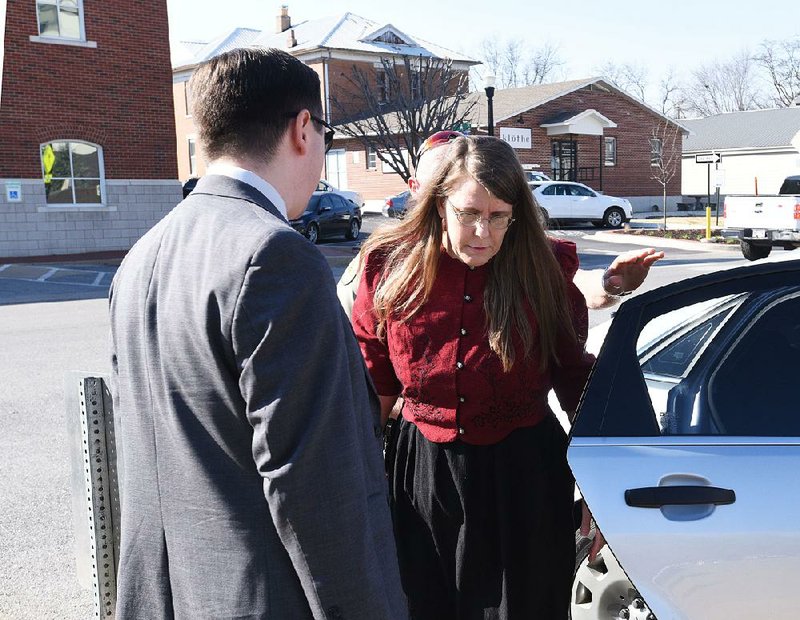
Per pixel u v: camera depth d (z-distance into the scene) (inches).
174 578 59.8
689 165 1844.2
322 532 56.3
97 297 548.1
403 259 85.9
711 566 71.7
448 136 108.4
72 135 799.7
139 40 829.2
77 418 98.2
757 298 87.4
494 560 86.6
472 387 84.0
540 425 87.9
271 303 56.3
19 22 757.9
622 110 1455.5
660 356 92.9
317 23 1669.5
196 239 60.7
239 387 57.1
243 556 57.6
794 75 2696.9
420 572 88.5
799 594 70.2
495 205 79.7
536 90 1413.6
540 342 85.4
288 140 64.9
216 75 63.9
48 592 142.0
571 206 1104.2
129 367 62.5
